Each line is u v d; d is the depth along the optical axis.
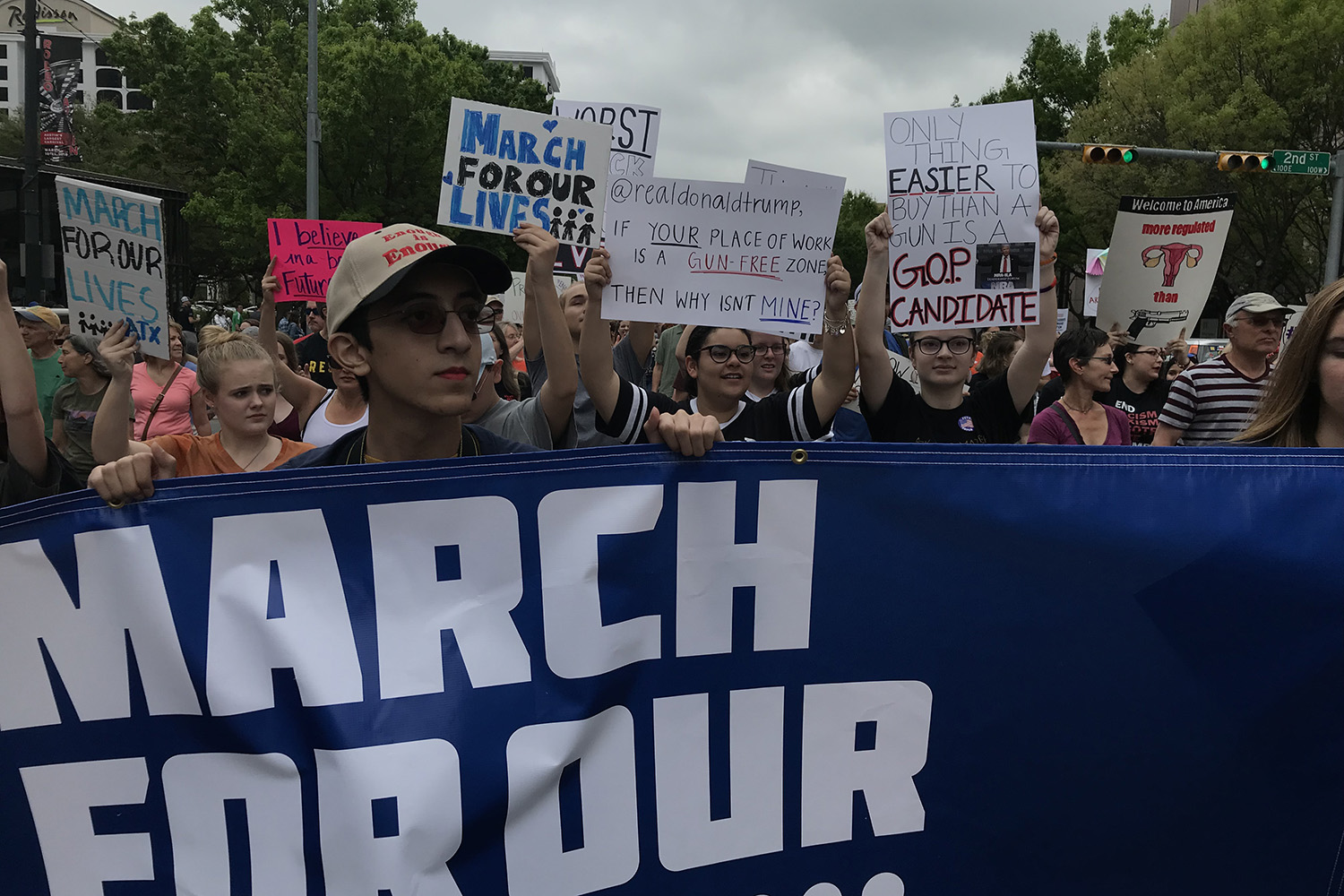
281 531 1.98
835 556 2.14
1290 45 26.06
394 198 35.66
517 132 3.58
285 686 1.95
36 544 1.95
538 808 2.00
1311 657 2.19
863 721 2.13
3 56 103.12
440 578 2.02
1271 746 2.18
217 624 1.96
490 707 2.00
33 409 2.61
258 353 3.81
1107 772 2.15
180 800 1.95
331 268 7.95
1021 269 3.58
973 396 3.93
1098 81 33.62
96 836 1.95
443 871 1.95
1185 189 28.75
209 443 3.88
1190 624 2.17
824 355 3.22
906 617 2.15
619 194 3.21
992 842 2.14
